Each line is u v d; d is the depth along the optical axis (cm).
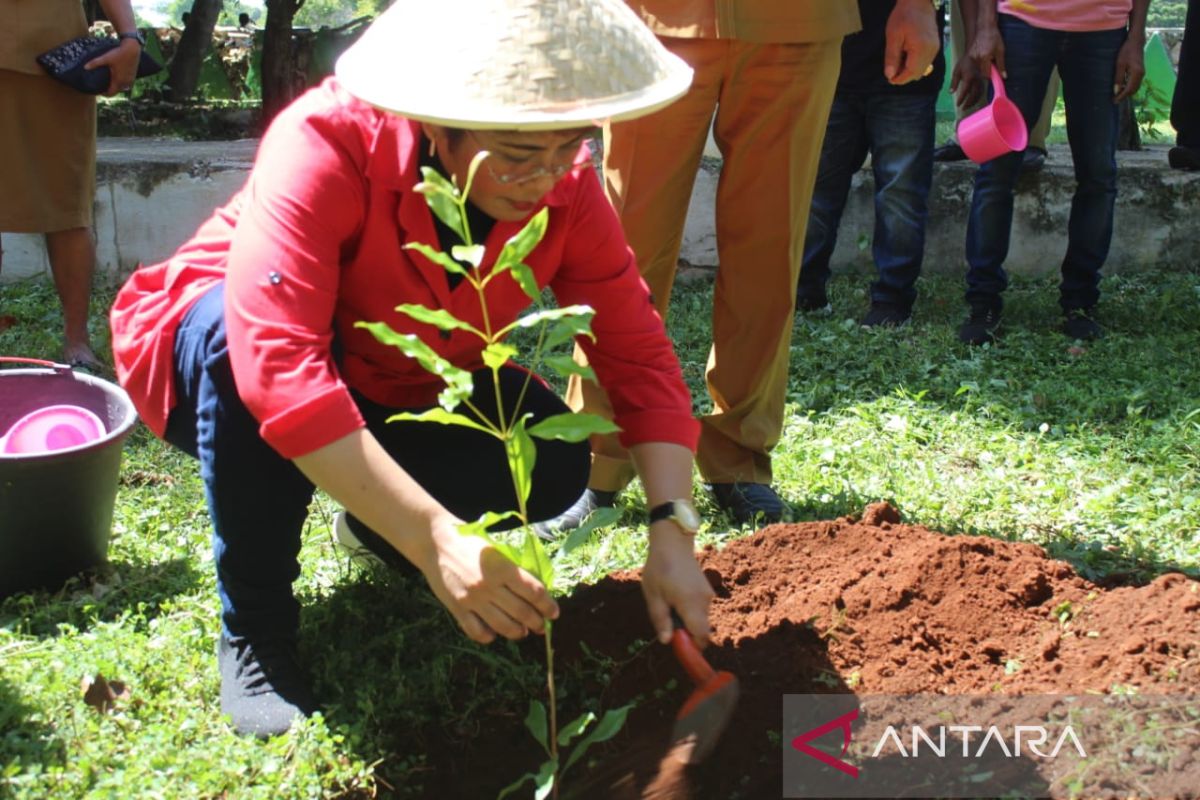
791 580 329
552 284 280
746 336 394
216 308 265
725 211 388
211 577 352
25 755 262
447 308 263
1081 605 304
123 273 755
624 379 271
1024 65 608
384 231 250
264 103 1116
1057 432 491
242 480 267
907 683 284
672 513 252
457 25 217
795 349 609
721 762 269
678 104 371
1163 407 523
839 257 779
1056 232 764
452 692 297
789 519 398
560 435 228
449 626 318
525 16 215
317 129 243
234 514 273
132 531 390
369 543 338
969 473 456
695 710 244
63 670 293
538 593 225
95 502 354
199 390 267
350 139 243
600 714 292
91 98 550
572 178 260
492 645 311
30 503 341
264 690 283
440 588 226
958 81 634
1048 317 673
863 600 308
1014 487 434
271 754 264
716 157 754
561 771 277
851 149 664
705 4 362
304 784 257
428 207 247
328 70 1178
